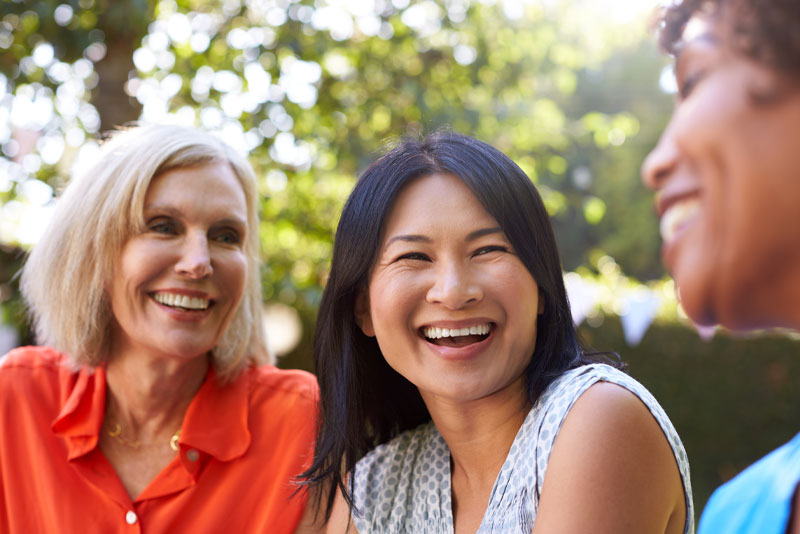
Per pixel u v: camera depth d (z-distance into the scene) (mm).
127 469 1708
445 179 1240
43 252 1757
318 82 5090
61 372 1793
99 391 1713
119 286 1662
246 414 1739
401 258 1248
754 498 923
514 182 1246
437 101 5254
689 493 1184
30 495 1667
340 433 1445
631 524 1070
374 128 5316
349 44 5152
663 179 537
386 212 1259
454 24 5332
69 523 1610
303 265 5238
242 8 4898
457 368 1224
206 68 4879
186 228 1664
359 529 1435
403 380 1510
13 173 4539
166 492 1641
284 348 6121
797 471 860
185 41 4895
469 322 1206
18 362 1803
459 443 1343
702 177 510
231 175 1752
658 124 14508
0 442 1698
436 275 1224
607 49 6410
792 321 494
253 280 1902
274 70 4828
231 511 1664
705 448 7027
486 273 1209
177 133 1713
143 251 1632
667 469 1128
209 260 1654
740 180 493
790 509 850
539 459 1179
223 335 1787
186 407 1757
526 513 1188
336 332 1414
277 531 1650
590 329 7219
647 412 1142
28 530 1648
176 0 4918
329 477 1521
